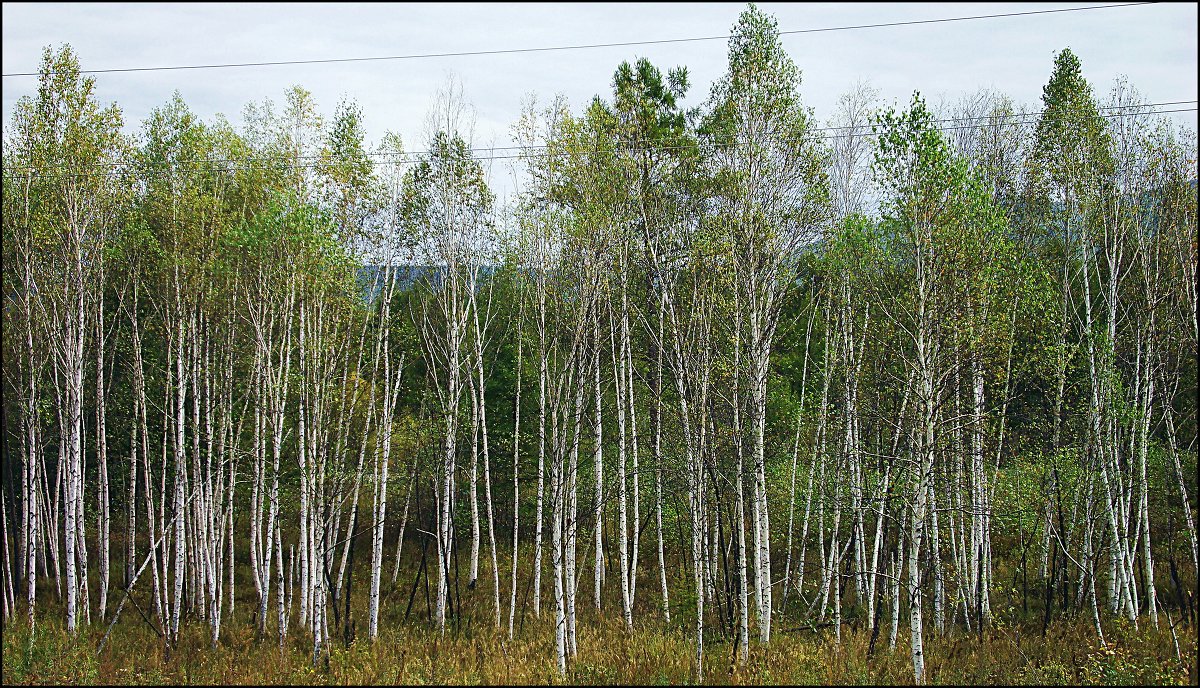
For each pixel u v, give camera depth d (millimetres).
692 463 16094
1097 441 16609
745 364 16125
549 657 15516
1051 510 18500
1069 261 18625
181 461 17828
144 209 18281
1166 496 18859
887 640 16438
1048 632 16188
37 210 16672
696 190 17766
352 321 18312
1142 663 13977
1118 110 17406
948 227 13633
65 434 18141
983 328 14305
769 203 16016
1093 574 15758
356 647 15891
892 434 17672
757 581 15758
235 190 18062
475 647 16203
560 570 14898
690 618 17453
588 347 19109
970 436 16688
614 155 17859
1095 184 17469
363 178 17516
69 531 16375
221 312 18484
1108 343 16625
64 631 16078
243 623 18422
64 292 16688
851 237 15891
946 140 14484
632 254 18125
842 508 18250
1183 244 15969
